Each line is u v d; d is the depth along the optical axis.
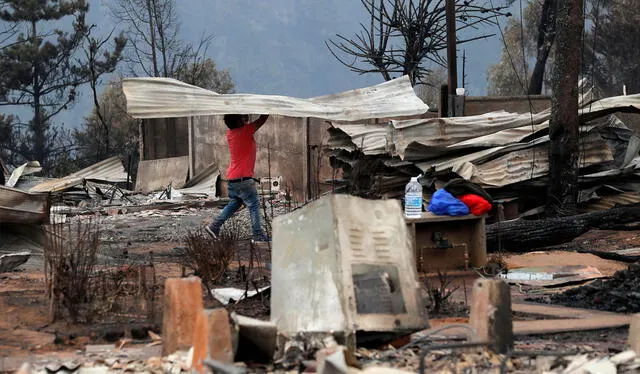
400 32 44.47
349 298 9.80
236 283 15.43
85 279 12.98
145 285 14.00
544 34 51.47
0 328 12.02
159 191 43.72
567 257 18.91
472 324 10.01
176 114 20.28
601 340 11.30
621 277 14.95
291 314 10.31
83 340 11.40
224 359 8.89
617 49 61.03
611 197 24.58
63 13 75.31
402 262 10.16
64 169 61.91
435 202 17.47
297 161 34.78
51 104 76.44
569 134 24.00
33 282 15.84
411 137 24.47
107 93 73.19
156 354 10.50
